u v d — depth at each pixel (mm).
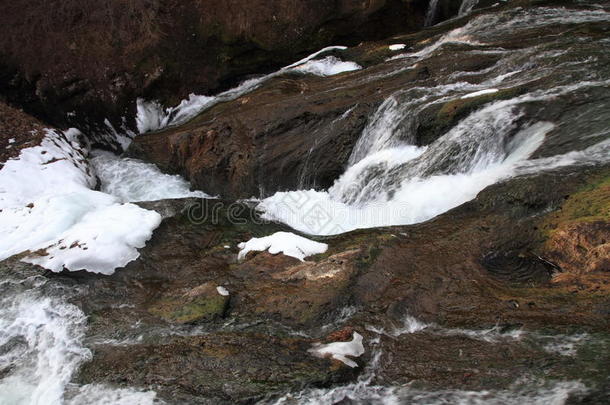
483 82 6121
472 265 3969
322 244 4770
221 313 4055
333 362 3430
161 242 5371
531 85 5316
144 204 6094
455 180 5133
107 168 8297
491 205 4449
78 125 10508
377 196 5750
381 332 3600
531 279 3701
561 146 4562
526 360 3113
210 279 4582
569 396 2883
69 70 9914
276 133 6758
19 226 5484
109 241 5125
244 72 9938
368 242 4477
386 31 9734
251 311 4059
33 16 9820
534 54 6113
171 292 4512
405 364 3330
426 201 5180
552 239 3803
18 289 4656
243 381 3412
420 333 3520
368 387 3273
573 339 3129
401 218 5242
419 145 5770
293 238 4809
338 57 9070
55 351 3984
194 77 9898
